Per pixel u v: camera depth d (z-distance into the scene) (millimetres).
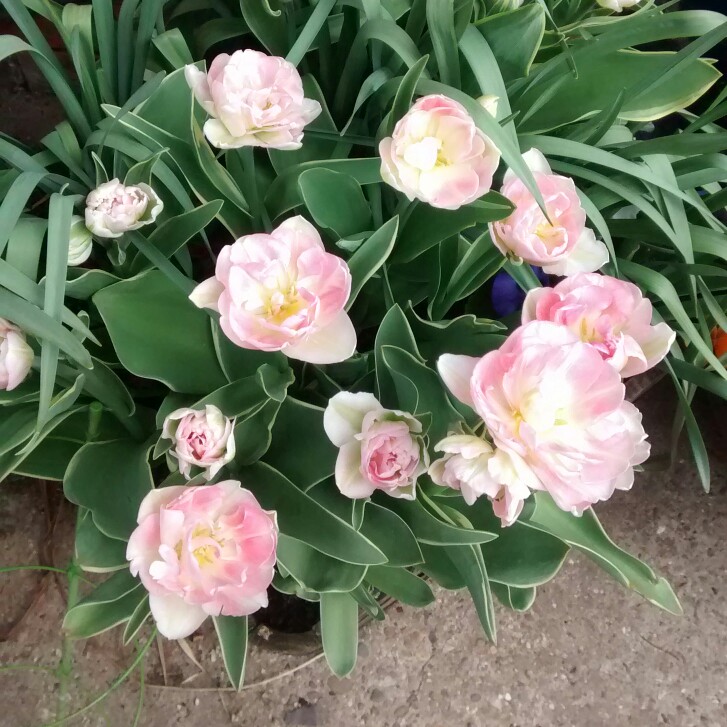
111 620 639
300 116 571
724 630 1164
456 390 486
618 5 790
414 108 500
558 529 688
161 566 480
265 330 479
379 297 757
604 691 1111
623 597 1164
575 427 465
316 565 634
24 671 1002
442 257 714
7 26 1114
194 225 631
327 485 662
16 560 1040
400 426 524
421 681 1079
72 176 731
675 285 856
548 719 1088
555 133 827
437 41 666
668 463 1143
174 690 1024
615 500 1212
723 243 765
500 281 775
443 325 653
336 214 645
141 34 706
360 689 1062
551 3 839
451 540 598
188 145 659
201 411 547
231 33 828
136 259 674
